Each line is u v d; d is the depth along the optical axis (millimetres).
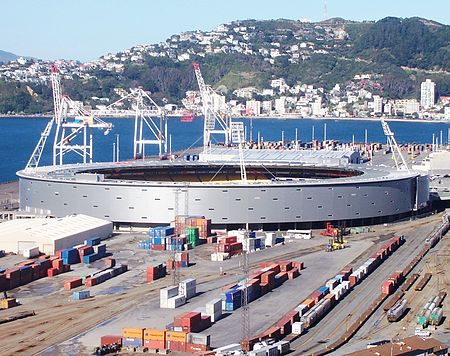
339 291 146000
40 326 129375
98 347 117312
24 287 155125
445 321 131625
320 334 125688
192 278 161000
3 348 118562
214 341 121250
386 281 152125
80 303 143250
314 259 180000
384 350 107625
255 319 132625
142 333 118812
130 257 182125
